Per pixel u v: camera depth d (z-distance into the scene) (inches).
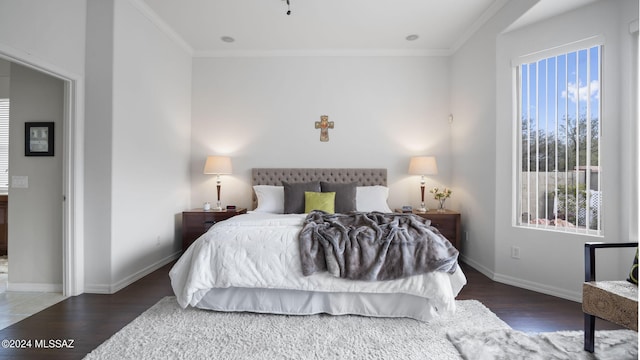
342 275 88.8
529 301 107.0
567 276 110.0
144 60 131.0
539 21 116.3
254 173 174.6
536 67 120.1
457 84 164.4
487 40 135.9
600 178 103.3
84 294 111.2
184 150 169.3
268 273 90.4
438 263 87.3
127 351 74.3
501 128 128.3
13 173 113.8
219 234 96.9
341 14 135.9
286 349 75.6
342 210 148.6
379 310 91.9
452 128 170.9
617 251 100.3
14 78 113.7
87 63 111.7
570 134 111.0
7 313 95.9
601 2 102.0
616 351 74.4
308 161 176.7
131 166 123.1
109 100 111.3
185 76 169.2
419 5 128.9
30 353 74.4
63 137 109.8
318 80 175.9
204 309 96.9
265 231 97.7
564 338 80.8
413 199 174.6
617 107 99.0
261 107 176.9
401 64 174.6
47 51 96.5
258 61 176.2
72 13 106.0
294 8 131.0
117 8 113.7
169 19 140.3
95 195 111.9
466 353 73.7
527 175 123.2
